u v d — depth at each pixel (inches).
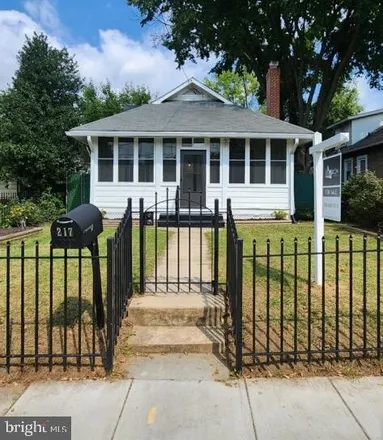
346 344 132.5
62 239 118.9
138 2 711.7
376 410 98.7
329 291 186.1
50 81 719.1
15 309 164.4
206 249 300.8
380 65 734.5
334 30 726.5
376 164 650.2
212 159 521.3
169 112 571.5
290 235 378.6
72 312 160.7
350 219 498.3
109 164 518.3
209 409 99.4
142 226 178.4
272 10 682.8
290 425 92.7
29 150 655.1
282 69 769.6
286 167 525.7
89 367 120.5
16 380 113.7
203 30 684.7
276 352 122.4
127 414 97.3
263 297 177.5
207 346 132.8
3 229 422.0
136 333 142.7
